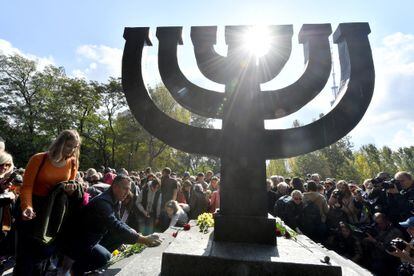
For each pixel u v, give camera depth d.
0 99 24.39
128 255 3.20
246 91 2.40
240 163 2.30
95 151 29.80
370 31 2.37
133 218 5.54
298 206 4.93
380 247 4.12
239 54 2.46
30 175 1.99
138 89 2.38
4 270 3.77
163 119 2.36
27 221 1.96
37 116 25.05
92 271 2.73
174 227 4.52
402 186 4.11
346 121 2.23
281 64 2.42
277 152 2.30
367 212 4.82
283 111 2.40
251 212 2.24
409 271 3.14
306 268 1.71
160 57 2.47
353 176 20.75
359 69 2.28
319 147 2.24
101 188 4.28
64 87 26.02
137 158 29.09
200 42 2.48
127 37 2.50
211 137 2.36
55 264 3.14
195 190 6.06
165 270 1.83
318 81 2.35
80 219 2.34
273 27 2.46
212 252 1.89
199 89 2.46
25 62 25.62
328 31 2.42
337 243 4.71
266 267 1.75
